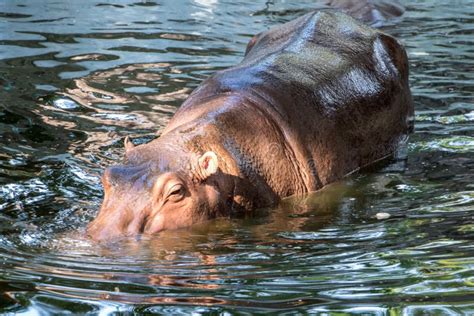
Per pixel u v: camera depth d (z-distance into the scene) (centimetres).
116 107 2612
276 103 2144
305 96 2200
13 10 3806
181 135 1950
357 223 1872
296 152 2122
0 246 1666
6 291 1426
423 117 2627
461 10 4175
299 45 2392
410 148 2406
